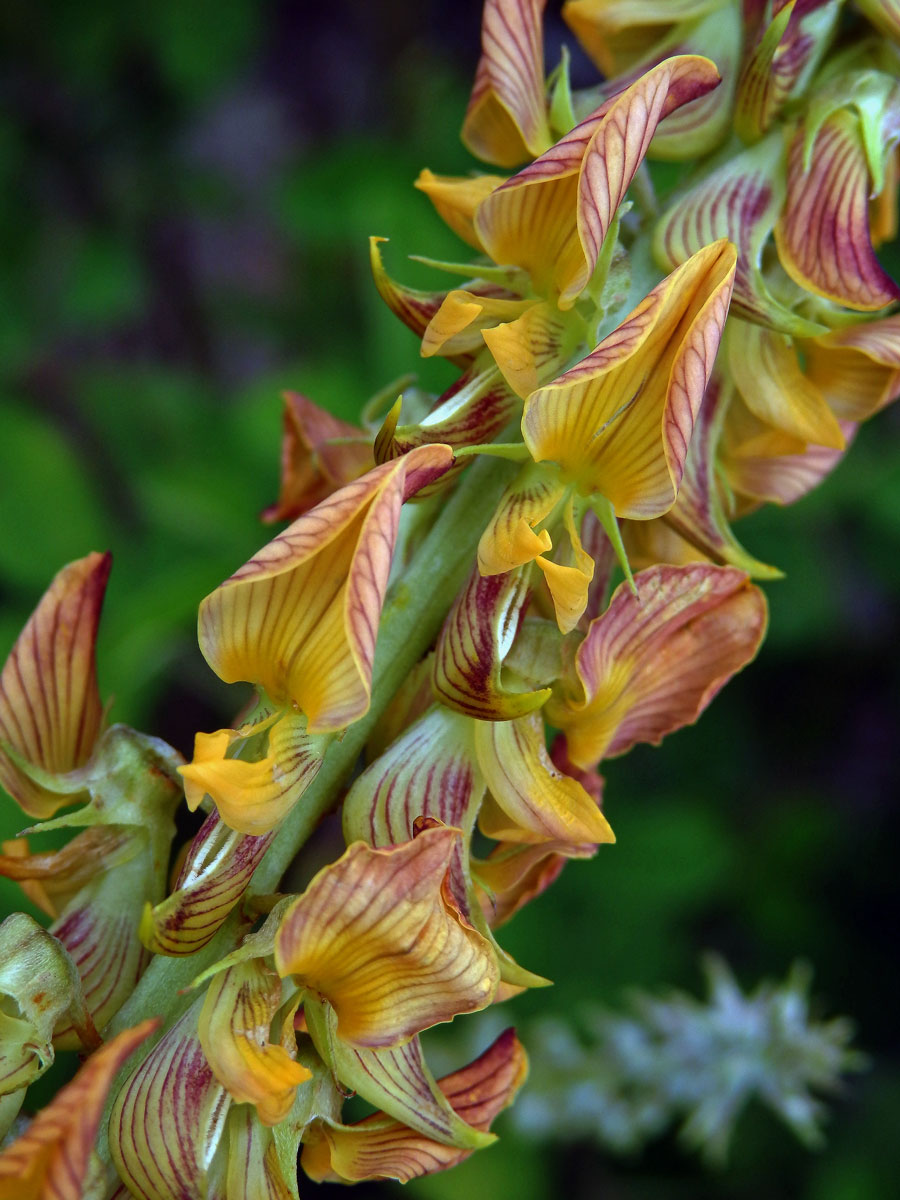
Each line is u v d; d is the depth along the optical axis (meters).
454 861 0.15
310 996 0.14
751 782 0.42
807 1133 0.26
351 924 0.14
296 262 0.47
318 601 0.14
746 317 0.15
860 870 0.41
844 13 0.16
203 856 0.14
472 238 0.16
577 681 0.15
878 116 0.15
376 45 0.52
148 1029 0.13
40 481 0.29
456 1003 0.14
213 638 0.14
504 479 0.15
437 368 0.25
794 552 0.36
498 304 0.15
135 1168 0.14
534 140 0.16
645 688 0.16
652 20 0.16
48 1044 0.15
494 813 0.15
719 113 0.16
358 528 0.14
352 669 0.14
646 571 0.15
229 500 0.29
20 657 0.15
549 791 0.15
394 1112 0.15
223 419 0.35
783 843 0.40
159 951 0.14
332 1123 0.15
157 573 0.29
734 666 0.16
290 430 0.17
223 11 0.43
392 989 0.14
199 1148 0.14
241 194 0.49
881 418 0.37
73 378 0.45
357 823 0.15
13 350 0.39
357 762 0.16
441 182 0.16
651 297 0.14
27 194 0.42
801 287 0.16
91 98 0.44
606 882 0.33
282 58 0.57
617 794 0.38
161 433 0.36
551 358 0.15
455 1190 0.32
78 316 0.41
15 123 0.43
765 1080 0.26
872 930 0.41
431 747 0.15
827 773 0.44
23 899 0.24
